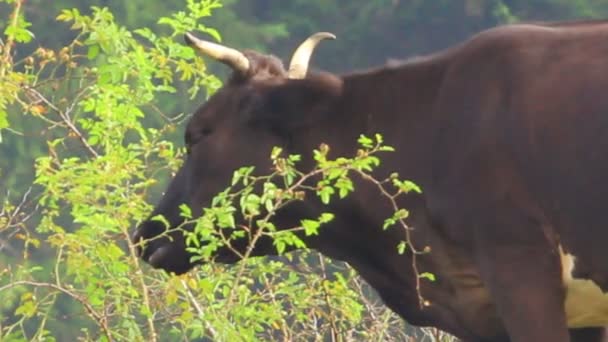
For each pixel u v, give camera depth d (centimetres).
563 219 1184
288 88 1299
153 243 1337
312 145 1301
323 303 1376
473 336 1275
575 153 1177
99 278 1250
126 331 1283
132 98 1295
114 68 1285
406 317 1319
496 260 1203
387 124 1273
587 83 1184
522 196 1195
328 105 1296
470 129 1219
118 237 1299
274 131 1312
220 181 1319
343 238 1310
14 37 1286
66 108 1438
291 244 1268
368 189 1277
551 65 1203
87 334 1312
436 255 1252
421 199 1248
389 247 1288
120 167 1250
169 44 1319
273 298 1305
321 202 1301
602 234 1172
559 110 1187
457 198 1219
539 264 1192
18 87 1281
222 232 1281
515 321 1195
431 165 1239
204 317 1236
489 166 1204
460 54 1248
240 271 1244
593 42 1203
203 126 1327
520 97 1201
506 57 1218
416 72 1270
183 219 1325
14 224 1398
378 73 1288
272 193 1205
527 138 1192
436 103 1248
